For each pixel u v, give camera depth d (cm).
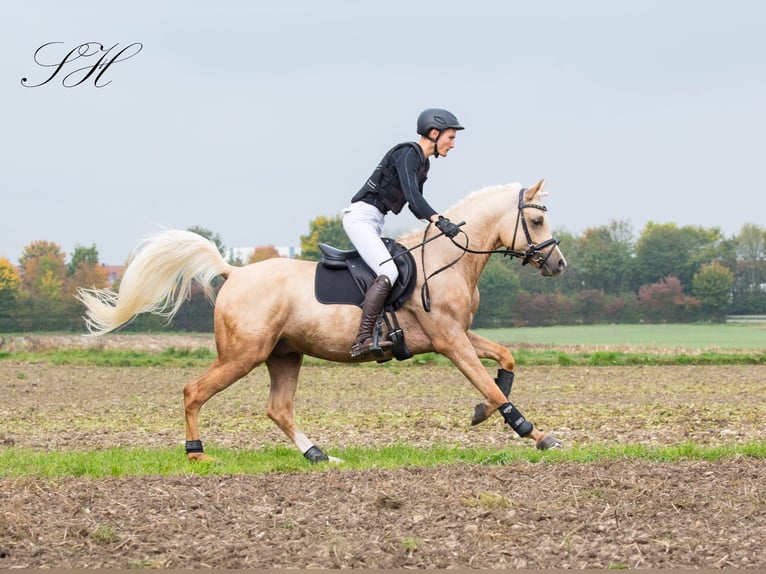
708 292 11862
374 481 1081
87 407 2314
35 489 1048
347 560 816
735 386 2930
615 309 11600
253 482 1084
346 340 1314
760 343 7075
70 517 940
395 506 970
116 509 967
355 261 1335
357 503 986
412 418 2016
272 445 1588
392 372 3528
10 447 1562
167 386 2984
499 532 888
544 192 1379
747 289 12469
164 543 864
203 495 1018
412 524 912
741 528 897
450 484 1056
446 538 872
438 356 3991
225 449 1484
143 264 1351
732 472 1109
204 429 1845
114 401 2481
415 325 1329
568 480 1071
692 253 12650
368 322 1289
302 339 1326
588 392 2722
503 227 1359
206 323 9175
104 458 1326
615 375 3428
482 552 835
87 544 860
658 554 825
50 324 9750
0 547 848
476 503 974
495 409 1327
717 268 12000
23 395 2664
